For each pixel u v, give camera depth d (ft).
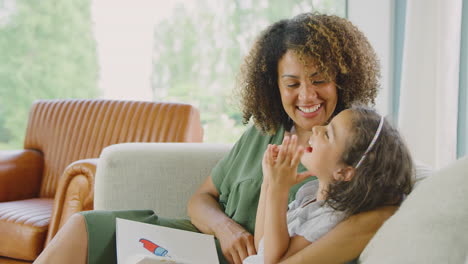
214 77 10.57
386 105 7.31
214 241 4.00
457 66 5.85
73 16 11.30
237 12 10.23
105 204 4.62
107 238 3.67
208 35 10.52
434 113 6.07
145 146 4.82
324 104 3.85
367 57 3.94
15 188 7.67
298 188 3.83
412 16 6.11
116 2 10.94
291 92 3.87
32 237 5.81
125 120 7.61
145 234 3.72
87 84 11.32
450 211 2.39
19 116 11.68
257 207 4.03
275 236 3.09
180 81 10.79
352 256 2.90
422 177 3.21
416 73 6.14
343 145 3.13
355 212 2.97
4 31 11.48
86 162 5.52
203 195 4.42
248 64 4.32
